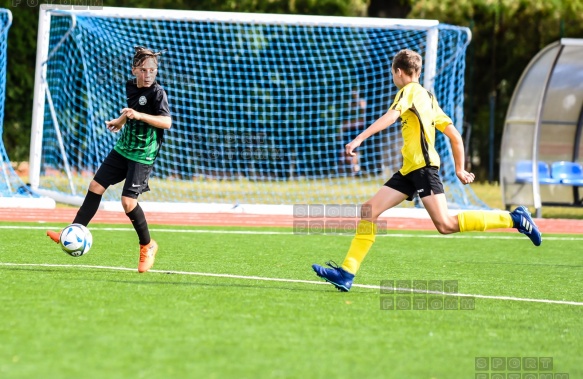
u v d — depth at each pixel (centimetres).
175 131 4547
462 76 3584
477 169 5803
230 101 4878
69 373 920
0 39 3244
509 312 1388
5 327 1129
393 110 1453
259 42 4875
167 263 1866
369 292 1537
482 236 2714
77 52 4062
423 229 2883
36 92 3312
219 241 2373
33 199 3094
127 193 1603
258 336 1130
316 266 1516
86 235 1631
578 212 3738
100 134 3919
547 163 3722
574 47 3322
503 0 5559
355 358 1035
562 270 1975
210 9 5303
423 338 1164
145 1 5247
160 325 1173
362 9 5672
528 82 3438
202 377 926
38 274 1608
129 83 1609
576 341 1190
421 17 5606
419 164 1483
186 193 4025
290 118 4981
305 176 5003
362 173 4969
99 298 1361
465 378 974
